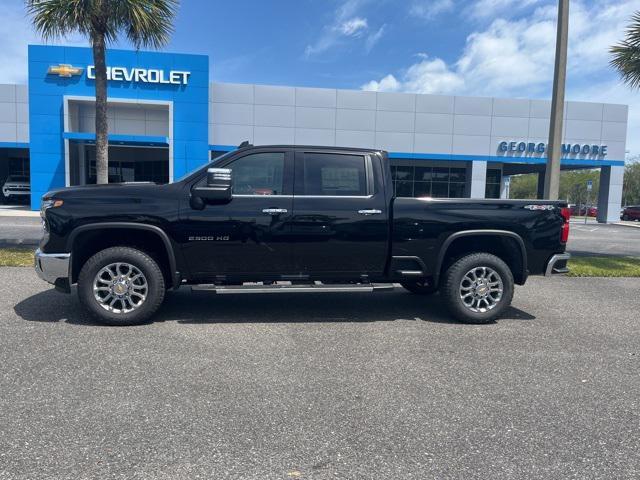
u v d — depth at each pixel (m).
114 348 4.84
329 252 5.88
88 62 25.34
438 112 28.80
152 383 4.02
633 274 9.67
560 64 10.31
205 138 26.70
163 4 10.19
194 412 3.53
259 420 3.44
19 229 16.08
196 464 2.88
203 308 6.58
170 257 5.64
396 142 28.67
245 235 5.70
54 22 9.76
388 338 5.41
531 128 29.50
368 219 5.89
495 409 3.69
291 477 2.79
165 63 26.00
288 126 27.92
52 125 25.48
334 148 5.99
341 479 2.78
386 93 28.39
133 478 2.73
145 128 27.09
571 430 3.39
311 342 5.21
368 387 4.05
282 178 5.86
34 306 6.32
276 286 5.85
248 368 4.41
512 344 5.29
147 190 5.64
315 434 3.27
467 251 6.32
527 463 2.97
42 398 3.69
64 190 5.61
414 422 3.46
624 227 28.95
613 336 5.67
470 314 6.05
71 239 5.48
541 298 7.67
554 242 6.22
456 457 3.02
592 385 4.18
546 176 10.73
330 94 28.06
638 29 11.82
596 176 76.50
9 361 4.43
